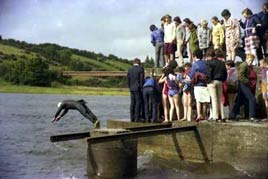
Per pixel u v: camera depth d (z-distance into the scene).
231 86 15.80
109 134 12.88
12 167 14.80
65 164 15.18
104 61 149.88
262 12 16.92
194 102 16.17
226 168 13.46
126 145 12.70
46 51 139.12
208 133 14.17
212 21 18.16
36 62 116.50
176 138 14.96
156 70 18.92
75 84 118.56
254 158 13.08
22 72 115.38
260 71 16.08
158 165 14.12
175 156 14.98
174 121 15.45
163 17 19.45
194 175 12.84
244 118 15.76
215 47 17.98
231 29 17.48
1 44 137.00
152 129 13.97
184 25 18.97
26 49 140.25
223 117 14.56
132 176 12.80
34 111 50.16
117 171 12.59
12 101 76.75
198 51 15.14
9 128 29.41
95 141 11.91
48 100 82.69
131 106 17.16
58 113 18.81
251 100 14.88
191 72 15.02
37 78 115.06
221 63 14.40
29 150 18.47
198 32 18.38
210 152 14.12
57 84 117.62
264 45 17.08
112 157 12.55
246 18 17.19
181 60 19.00
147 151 15.77
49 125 31.84
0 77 116.00
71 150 18.02
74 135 13.01
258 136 13.02
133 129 14.52
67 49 146.50
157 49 19.66
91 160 12.85
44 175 13.59
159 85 16.91
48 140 22.38
